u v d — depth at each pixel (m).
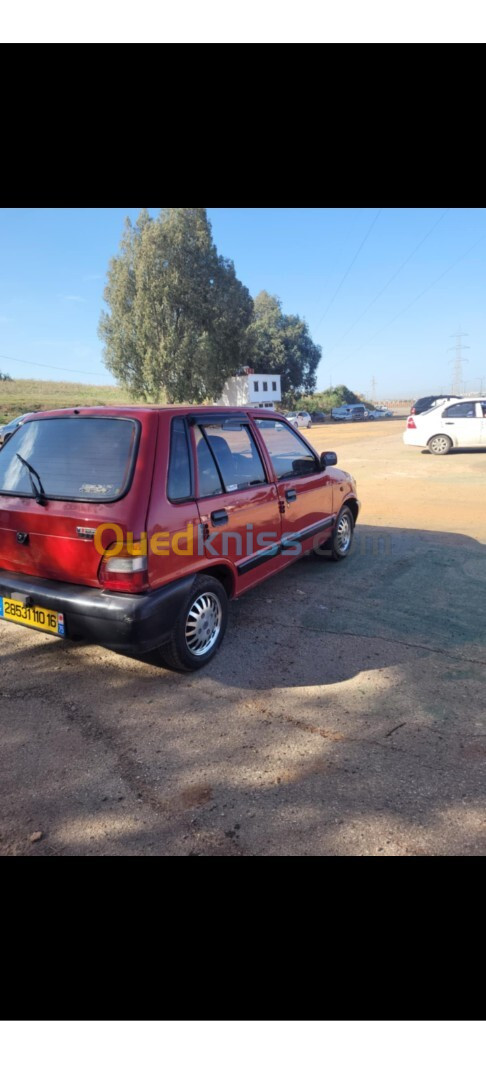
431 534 7.10
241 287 47.03
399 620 4.39
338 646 3.92
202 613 3.49
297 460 4.84
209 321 43.91
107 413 3.23
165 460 3.09
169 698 3.23
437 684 3.40
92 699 3.22
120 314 43.62
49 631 3.12
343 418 53.19
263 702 3.19
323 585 5.23
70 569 3.05
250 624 4.30
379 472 12.49
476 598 4.87
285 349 62.44
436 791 2.47
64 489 3.09
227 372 45.88
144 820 2.30
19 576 3.28
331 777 2.56
